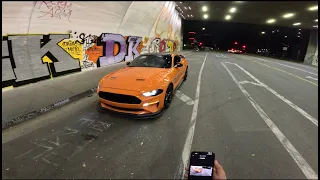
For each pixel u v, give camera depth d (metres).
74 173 2.54
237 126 4.01
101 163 2.75
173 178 2.50
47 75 6.82
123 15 9.84
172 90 5.10
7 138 3.29
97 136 3.46
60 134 3.48
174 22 24.31
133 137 3.45
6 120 3.65
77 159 2.82
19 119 3.82
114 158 2.86
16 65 5.66
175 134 3.61
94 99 5.33
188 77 8.96
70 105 4.84
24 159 2.78
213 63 15.47
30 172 2.53
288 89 7.55
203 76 9.35
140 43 14.13
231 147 3.23
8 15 4.97
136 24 12.20
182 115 4.47
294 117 4.61
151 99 3.95
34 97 4.97
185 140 3.41
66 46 7.40
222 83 7.95
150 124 3.96
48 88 5.82
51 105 4.54
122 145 3.20
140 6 10.51
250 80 8.92
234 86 7.51
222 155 3.00
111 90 4.02
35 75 6.34
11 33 5.31
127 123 3.98
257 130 3.87
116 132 3.61
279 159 2.95
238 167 2.73
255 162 2.86
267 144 3.36
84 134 3.51
